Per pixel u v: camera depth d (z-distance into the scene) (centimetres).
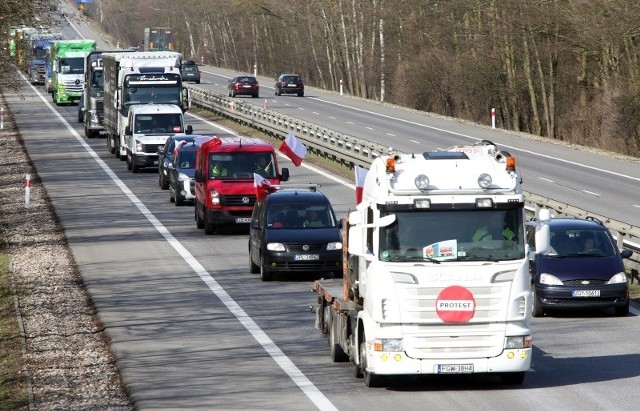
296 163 7238
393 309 3247
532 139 13188
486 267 3250
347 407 3138
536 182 9412
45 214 8200
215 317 4644
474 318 3244
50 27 8744
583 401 3158
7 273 5900
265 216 5688
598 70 14900
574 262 4609
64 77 18488
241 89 19838
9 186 9944
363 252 3375
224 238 7044
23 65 10225
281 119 13050
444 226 3278
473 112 17375
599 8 13450
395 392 3322
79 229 7469
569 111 15500
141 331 4375
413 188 3291
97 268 5984
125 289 5353
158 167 10206
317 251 5494
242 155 7250
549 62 15425
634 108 13162
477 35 16225
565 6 13950
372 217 3359
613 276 4547
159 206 8531
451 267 3244
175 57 11456
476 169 3331
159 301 5028
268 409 3131
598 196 8550
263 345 4078
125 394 3391
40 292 5328
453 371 3250
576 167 10594
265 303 4962
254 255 5728
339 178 9788
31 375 3688
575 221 4897
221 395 3319
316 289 4147
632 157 11544
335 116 15988
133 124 10656
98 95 13838
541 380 3453
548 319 4591
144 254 6425
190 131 10644
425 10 18588
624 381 3412
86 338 4322
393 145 11775
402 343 3247
